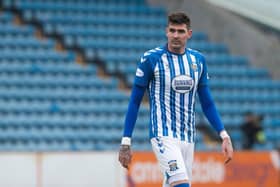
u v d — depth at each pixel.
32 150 43.03
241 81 52.72
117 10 55.44
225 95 51.34
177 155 16.88
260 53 54.78
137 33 53.91
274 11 53.59
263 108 51.25
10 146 42.94
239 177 35.91
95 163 34.16
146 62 17.16
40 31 51.81
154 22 55.34
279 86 53.31
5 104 45.47
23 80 47.34
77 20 53.31
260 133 42.19
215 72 52.78
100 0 55.91
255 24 57.44
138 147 44.56
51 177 33.53
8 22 51.78
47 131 44.47
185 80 17.11
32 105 45.84
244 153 36.12
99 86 48.78
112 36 53.00
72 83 48.25
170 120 17.11
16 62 48.62
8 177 32.97
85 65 50.34
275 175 36.56
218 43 55.25
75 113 46.16
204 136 47.34
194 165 35.19
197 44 54.44
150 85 17.36
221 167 35.62
